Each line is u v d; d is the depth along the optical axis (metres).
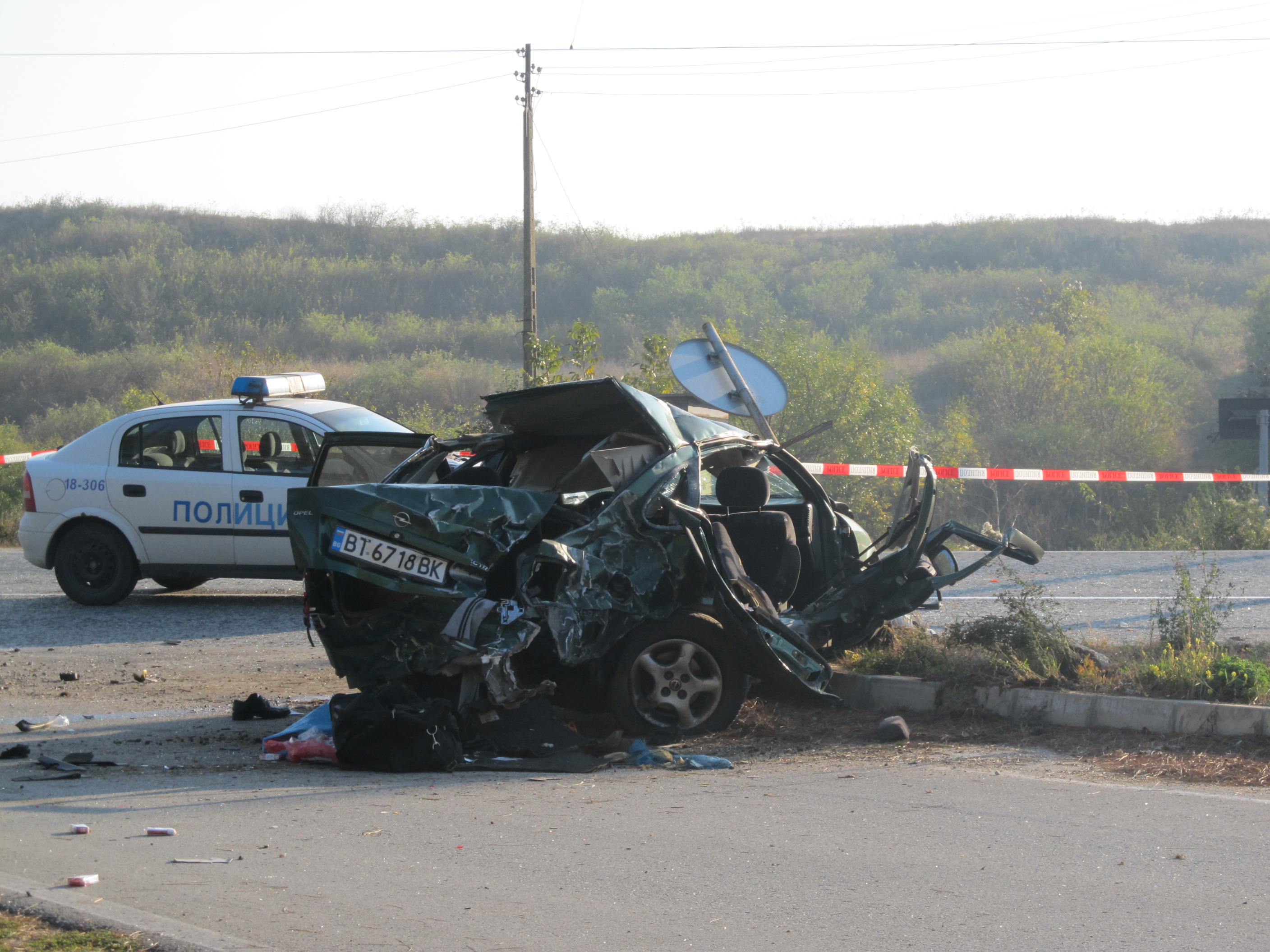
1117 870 7.11
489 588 10.72
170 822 8.34
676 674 10.97
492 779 9.73
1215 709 10.32
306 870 7.22
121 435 19.77
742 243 100.50
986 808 8.53
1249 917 6.31
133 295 85.19
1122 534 35.66
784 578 12.15
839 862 7.33
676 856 7.48
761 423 16.48
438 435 43.50
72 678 14.85
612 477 10.93
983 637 12.83
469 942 6.07
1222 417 37.38
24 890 6.75
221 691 14.19
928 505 12.62
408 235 101.56
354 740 10.05
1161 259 90.12
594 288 89.00
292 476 19.25
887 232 102.62
